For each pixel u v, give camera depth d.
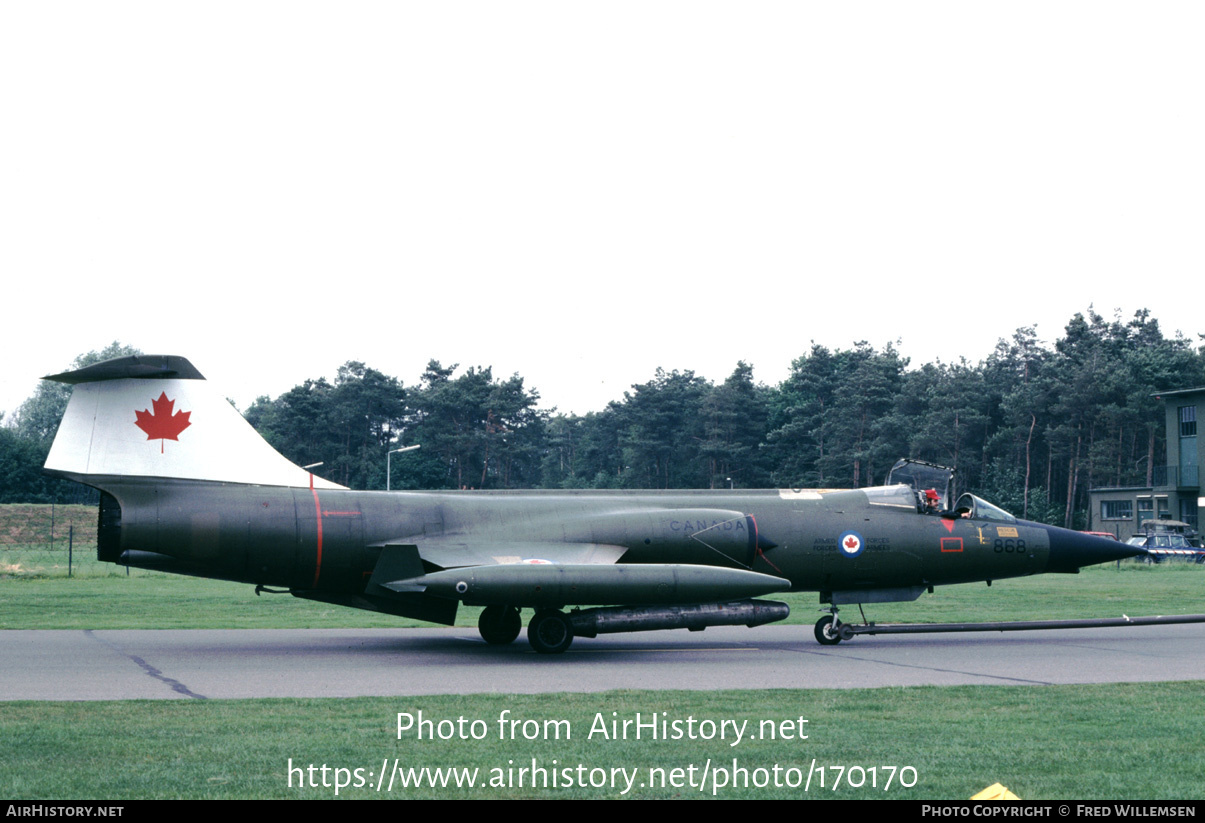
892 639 18.23
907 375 91.88
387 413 97.00
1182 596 26.98
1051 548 18.48
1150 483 78.00
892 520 17.78
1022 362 96.25
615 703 10.41
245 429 16.22
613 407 104.88
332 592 16.23
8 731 8.73
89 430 15.45
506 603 14.30
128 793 6.83
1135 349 94.06
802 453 89.06
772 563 17.16
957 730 9.03
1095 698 10.84
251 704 10.23
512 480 100.31
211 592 27.62
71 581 31.84
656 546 16.39
